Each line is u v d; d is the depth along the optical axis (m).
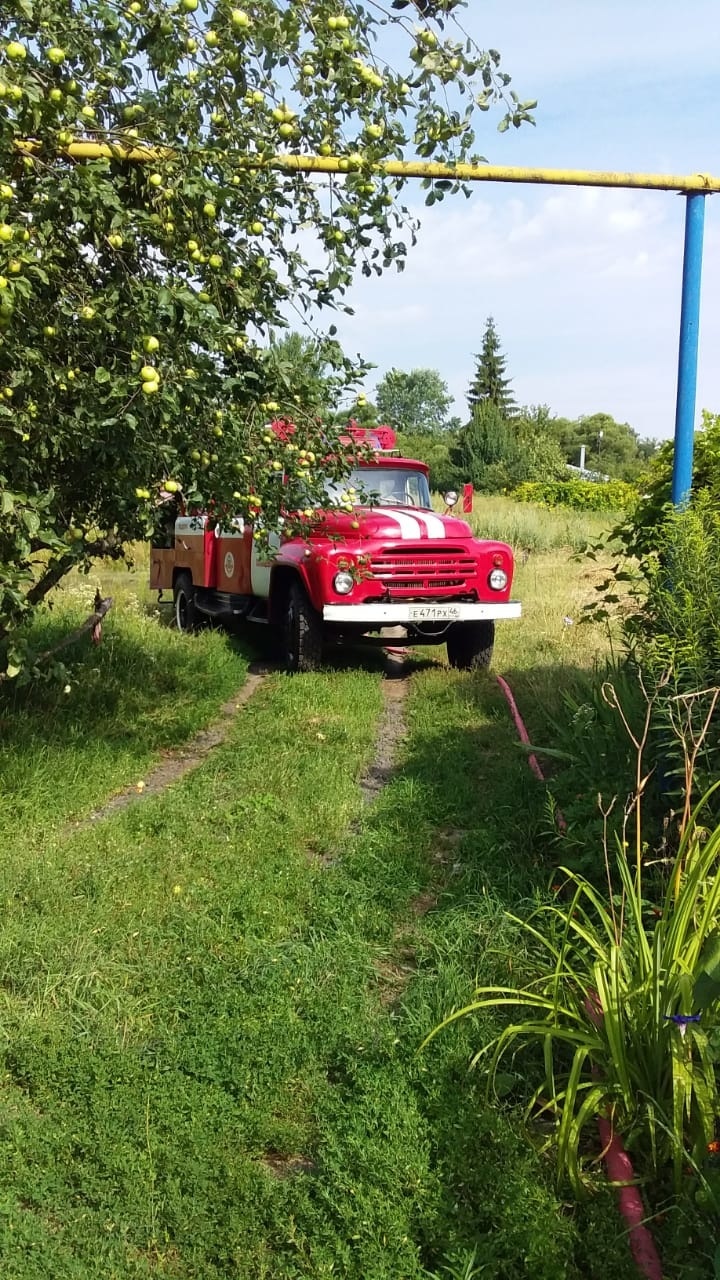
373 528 8.64
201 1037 3.16
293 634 9.02
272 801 5.30
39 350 3.92
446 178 3.83
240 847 4.70
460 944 3.72
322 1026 3.24
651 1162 2.61
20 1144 2.71
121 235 3.60
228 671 8.72
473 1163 2.61
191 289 3.92
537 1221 2.39
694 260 4.50
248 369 4.54
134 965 3.61
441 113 3.51
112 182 3.65
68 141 3.46
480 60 3.26
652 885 3.85
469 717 7.23
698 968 2.60
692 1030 2.54
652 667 4.11
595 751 5.05
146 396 3.72
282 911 4.07
